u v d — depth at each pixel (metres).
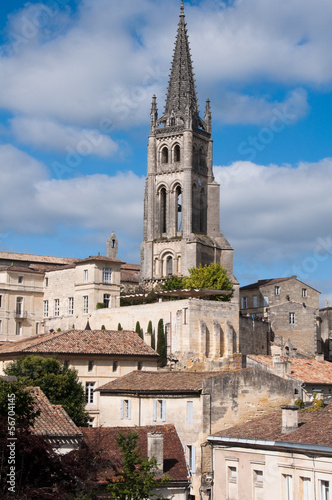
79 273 136.00
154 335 116.69
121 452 57.03
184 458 60.41
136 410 75.00
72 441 54.66
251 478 57.94
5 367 94.25
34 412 54.66
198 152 174.62
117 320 124.88
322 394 80.06
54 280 141.62
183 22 183.50
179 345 112.31
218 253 169.88
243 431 61.44
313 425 56.88
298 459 53.59
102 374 92.88
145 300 130.00
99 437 55.75
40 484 47.75
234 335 116.62
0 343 125.62
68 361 91.56
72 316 135.50
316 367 91.88
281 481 54.84
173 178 171.38
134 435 56.84
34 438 47.22
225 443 60.75
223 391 69.75
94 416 85.25
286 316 148.38
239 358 114.94
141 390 74.25
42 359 85.19
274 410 71.25
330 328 158.50
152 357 95.75
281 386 72.00
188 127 171.38
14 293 140.88
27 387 64.06
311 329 149.12
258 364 93.31
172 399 71.94
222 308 115.75
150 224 170.88
